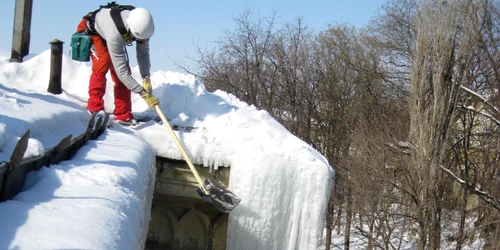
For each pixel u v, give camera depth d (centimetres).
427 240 1767
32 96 519
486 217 1828
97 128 482
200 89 671
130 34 568
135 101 650
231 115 622
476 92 1841
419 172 1681
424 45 1706
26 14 760
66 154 372
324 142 2597
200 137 581
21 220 238
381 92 2511
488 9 1808
